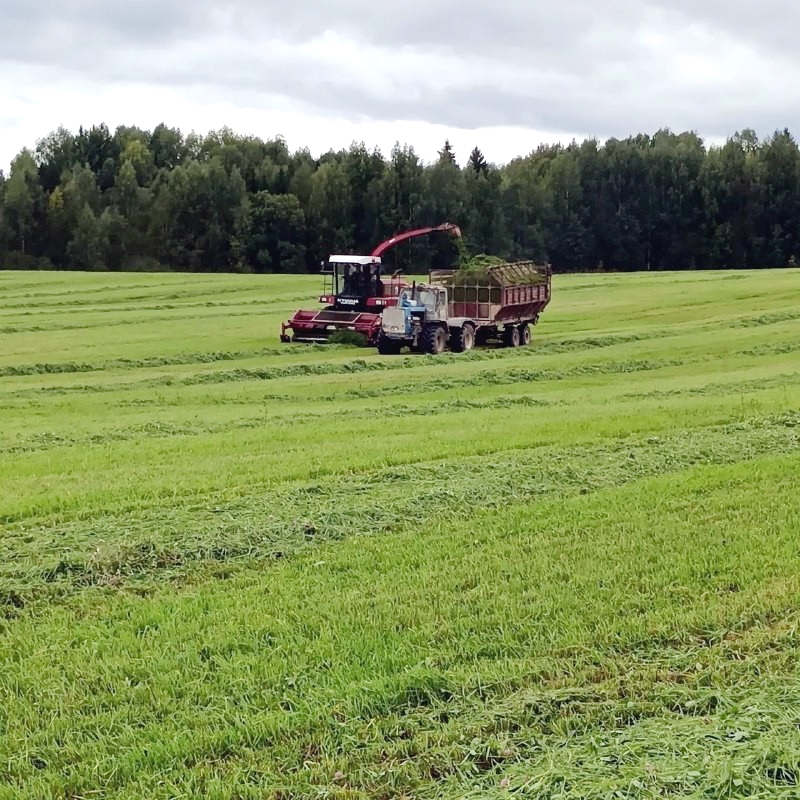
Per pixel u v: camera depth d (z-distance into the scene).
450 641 7.04
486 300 31.91
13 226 84.19
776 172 88.06
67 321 38.44
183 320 39.72
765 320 39.59
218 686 6.40
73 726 5.96
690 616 7.34
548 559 8.88
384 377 25.09
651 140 105.12
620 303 47.25
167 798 5.23
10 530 10.41
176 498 11.67
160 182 89.81
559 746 5.55
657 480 12.21
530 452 14.35
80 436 16.45
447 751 5.53
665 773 5.08
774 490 11.52
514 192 87.62
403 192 84.88
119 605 8.05
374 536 9.93
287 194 85.56
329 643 7.02
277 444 15.44
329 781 5.35
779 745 5.26
